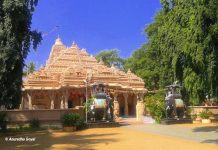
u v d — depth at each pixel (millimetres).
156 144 16641
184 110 32562
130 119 39375
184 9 20281
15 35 20875
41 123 28734
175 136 20422
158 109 32656
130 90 51188
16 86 21812
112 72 50469
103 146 16438
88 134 23297
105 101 30125
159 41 25031
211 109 34344
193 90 20062
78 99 49781
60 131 26266
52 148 15961
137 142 17672
